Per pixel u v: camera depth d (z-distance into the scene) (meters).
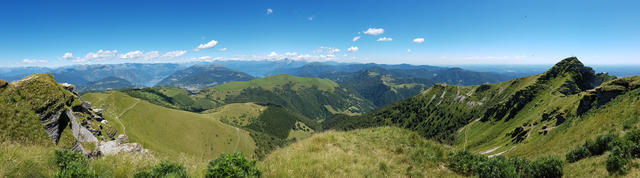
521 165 12.46
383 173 10.12
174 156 9.94
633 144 12.23
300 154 11.03
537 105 159.38
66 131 27.95
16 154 7.30
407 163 12.12
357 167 9.99
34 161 6.96
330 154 11.19
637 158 11.68
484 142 160.38
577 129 42.72
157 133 160.38
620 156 11.95
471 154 12.94
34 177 6.59
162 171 7.21
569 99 110.00
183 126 183.00
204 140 185.25
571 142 36.22
